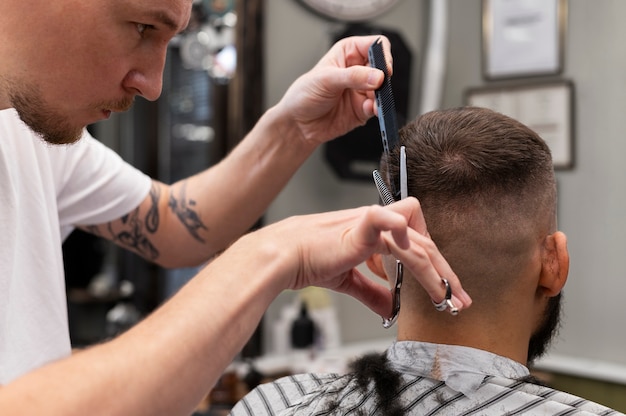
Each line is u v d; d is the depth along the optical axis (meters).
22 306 1.21
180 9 0.93
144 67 0.97
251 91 2.71
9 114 1.19
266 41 2.79
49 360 1.24
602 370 2.80
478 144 0.95
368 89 1.08
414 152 0.97
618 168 2.82
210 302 0.70
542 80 3.03
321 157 2.96
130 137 2.58
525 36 3.06
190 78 2.63
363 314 3.09
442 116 1.01
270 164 1.35
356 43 1.22
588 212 2.91
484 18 3.16
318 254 0.75
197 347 0.68
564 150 2.96
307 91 1.23
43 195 1.25
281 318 2.78
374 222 0.70
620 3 2.81
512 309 0.96
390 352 1.01
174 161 2.64
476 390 0.92
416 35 3.23
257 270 0.73
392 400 0.94
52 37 0.91
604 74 2.86
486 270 0.93
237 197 1.39
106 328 2.53
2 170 1.15
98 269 2.53
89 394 0.63
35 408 0.62
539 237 0.95
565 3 2.95
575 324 2.95
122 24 0.92
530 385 0.91
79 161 1.35
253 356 2.69
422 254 0.72
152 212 1.45
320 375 1.14
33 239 1.23
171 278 2.62
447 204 0.93
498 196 0.92
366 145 2.85
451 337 0.96
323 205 2.99
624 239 2.81
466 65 3.24
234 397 2.26
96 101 0.97
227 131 2.69
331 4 2.94
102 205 1.40
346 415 0.97
